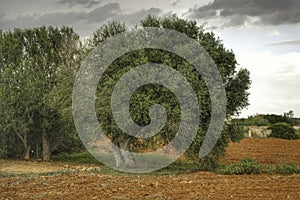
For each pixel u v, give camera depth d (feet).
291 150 132.87
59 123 119.75
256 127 184.85
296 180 70.74
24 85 119.65
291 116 229.66
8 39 132.87
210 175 81.10
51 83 124.77
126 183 67.46
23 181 71.92
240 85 95.30
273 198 53.47
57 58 131.34
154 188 62.03
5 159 119.96
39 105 118.42
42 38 136.46
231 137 97.55
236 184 65.87
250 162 87.15
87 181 69.67
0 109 117.29
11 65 130.72
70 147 128.36
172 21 96.37
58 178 74.43
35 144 125.08
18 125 117.91
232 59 95.35
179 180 71.67
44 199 54.03
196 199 53.06
